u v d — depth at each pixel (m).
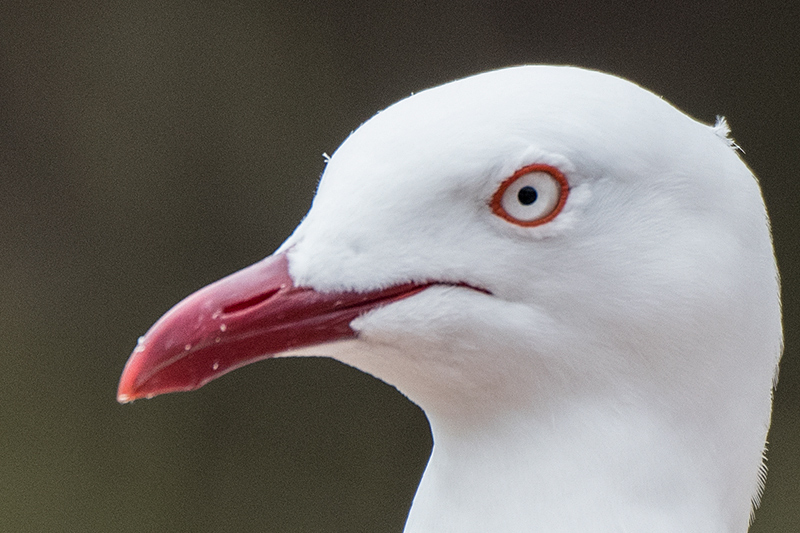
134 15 13.80
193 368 4.18
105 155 13.88
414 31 13.59
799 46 13.44
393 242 4.11
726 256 4.15
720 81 13.55
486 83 4.16
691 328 4.11
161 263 13.82
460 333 4.14
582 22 13.41
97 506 12.97
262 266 4.24
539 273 4.07
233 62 13.73
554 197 4.04
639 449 4.16
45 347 13.68
